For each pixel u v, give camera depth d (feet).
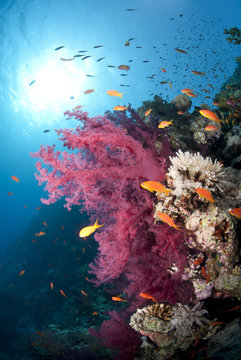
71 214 53.78
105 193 13.53
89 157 14.82
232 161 16.12
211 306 11.86
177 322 11.14
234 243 10.32
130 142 13.08
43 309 41.63
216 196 11.03
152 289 12.55
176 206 11.55
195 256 12.14
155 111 23.62
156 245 13.04
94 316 23.31
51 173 12.16
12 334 39.81
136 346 12.18
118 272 13.39
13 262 63.31
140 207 13.08
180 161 11.96
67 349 16.79
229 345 9.03
